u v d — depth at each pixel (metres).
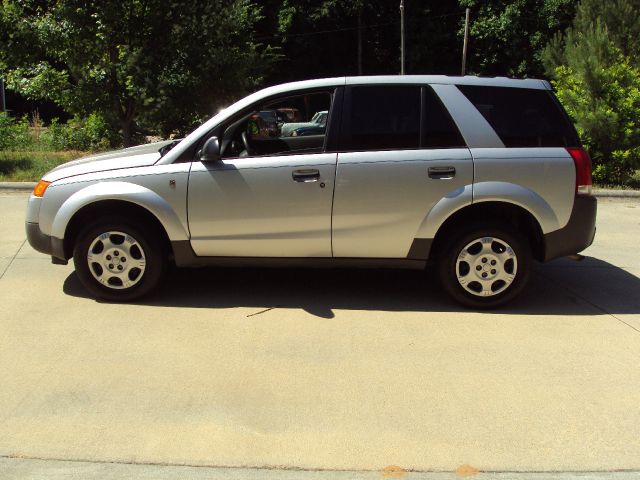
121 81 12.01
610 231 8.25
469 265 5.02
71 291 5.44
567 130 5.03
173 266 6.21
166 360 4.11
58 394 3.65
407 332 4.64
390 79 5.02
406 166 4.86
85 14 11.60
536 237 5.13
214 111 12.96
